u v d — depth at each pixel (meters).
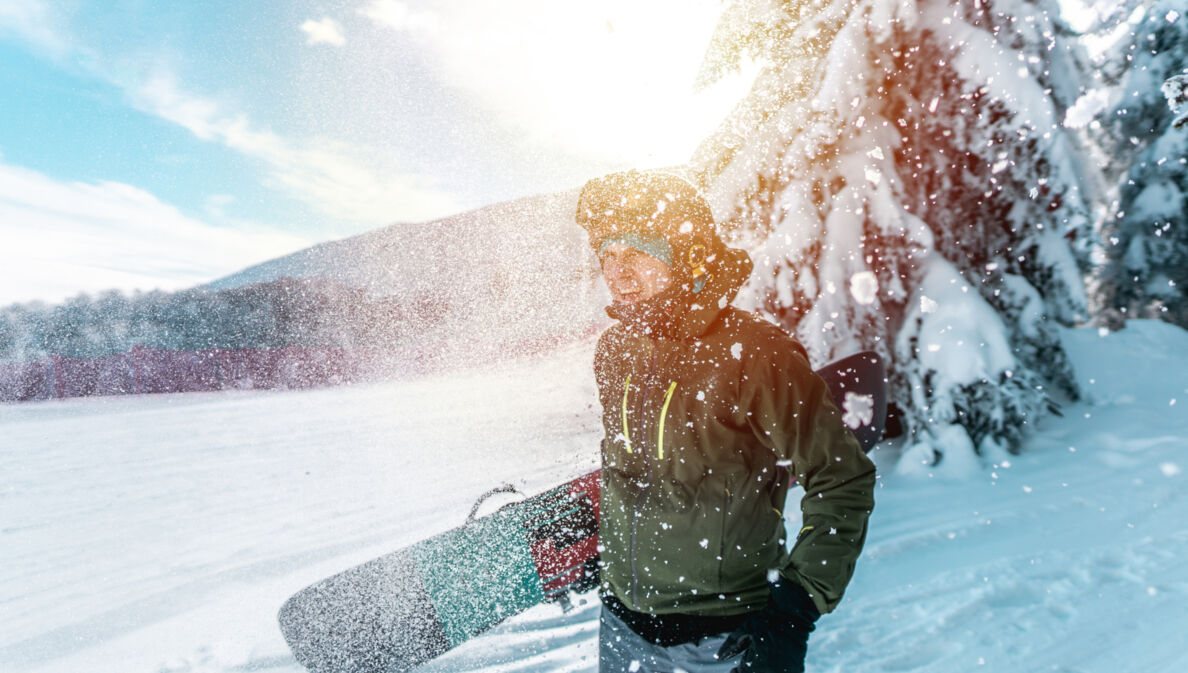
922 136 4.60
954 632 2.25
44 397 13.72
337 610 2.03
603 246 1.16
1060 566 2.67
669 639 1.16
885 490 3.90
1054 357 4.82
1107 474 3.74
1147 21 5.94
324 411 10.20
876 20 4.51
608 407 1.26
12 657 2.75
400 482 5.41
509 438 6.94
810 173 4.64
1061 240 4.75
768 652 0.97
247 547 3.97
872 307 4.48
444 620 1.99
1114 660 2.01
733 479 1.10
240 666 2.43
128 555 4.03
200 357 14.59
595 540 1.93
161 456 7.26
